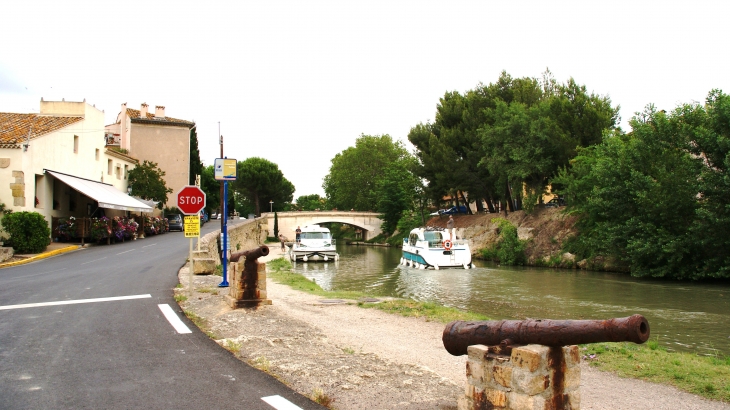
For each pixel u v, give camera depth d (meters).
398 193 74.75
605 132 33.91
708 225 25.06
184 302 11.83
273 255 44.31
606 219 32.16
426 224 65.00
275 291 16.25
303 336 8.56
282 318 10.00
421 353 8.16
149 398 5.41
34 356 7.15
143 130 55.62
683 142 27.38
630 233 28.78
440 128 56.56
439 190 55.47
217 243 25.72
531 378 3.82
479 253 45.88
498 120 44.72
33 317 10.06
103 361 6.89
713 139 25.83
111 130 55.16
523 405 3.85
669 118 28.67
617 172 29.64
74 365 6.70
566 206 38.81
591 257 33.12
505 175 45.22
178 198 13.48
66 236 30.67
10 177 26.55
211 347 7.69
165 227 47.12
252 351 7.46
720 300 19.78
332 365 6.73
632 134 33.62
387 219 75.81
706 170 26.33
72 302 11.84
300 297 14.82
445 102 57.09
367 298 15.16
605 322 3.58
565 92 43.84
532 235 40.53
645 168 28.98
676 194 26.73
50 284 14.95
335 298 14.85
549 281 26.91
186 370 6.46
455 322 4.71
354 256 51.06
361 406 5.22
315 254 42.41
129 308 11.08
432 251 35.41
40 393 5.59
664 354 8.64
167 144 56.28
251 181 94.19
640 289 23.25
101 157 38.41
